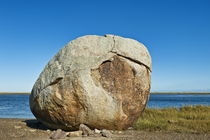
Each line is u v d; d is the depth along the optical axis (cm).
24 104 3662
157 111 1391
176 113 1389
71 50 930
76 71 859
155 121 1083
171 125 1013
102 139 753
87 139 750
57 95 856
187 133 863
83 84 833
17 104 3666
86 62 884
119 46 924
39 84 929
